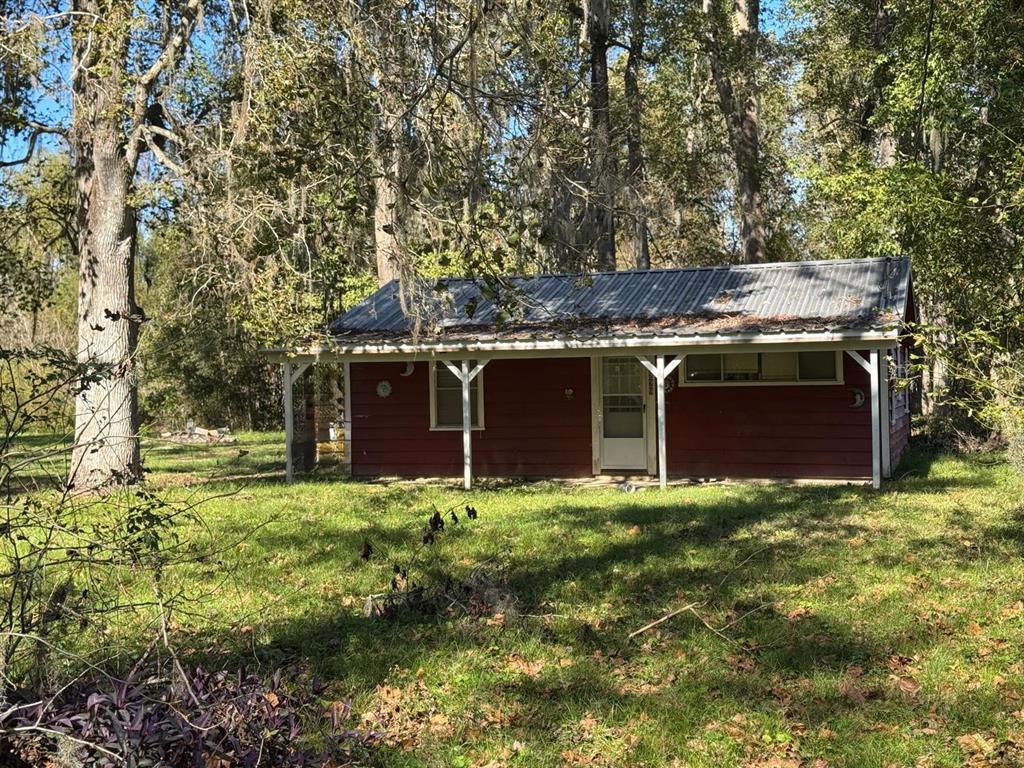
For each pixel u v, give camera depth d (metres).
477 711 4.70
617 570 7.63
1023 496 10.55
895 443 15.67
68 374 4.29
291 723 3.42
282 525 10.20
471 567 7.78
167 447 23.83
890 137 20.09
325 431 20.30
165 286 25.77
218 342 26.20
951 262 8.55
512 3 7.27
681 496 12.34
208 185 11.84
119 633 5.66
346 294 21.16
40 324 15.55
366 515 11.11
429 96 7.09
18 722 3.03
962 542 8.34
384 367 16.34
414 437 16.20
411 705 4.80
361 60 8.22
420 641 5.79
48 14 13.19
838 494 12.02
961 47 13.86
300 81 9.32
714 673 5.13
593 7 19.23
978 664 5.15
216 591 7.04
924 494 11.66
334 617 6.37
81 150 13.72
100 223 13.25
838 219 19.80
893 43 16.47
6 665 3.40
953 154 14.88
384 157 7.57
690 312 14.30
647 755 4.15
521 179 7.46
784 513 10.40
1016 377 6.61
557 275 17.06
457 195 7.06
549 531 9.54
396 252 9.29
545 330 14.02
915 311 16.25
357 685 5.04
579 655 5.51
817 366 14.26
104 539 4.32
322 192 9.31
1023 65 13.25
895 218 13.89
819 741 4.24
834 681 4.94
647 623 6.10
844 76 24.25
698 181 25.75
